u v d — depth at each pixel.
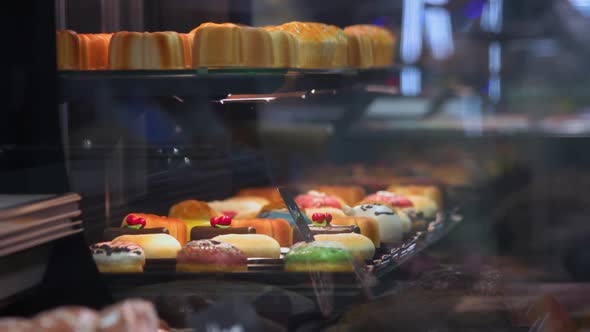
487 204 2.89
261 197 2.04
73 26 1.60
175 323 1.39
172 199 1.84
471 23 3.50
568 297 1.94
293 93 1.69
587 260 2.52
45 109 1.52
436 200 2.53
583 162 3.18
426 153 3.11
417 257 1.86
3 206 1.26
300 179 2.38
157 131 1.83
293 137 2.45
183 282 1.48
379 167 2.85
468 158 3.12
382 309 1.47
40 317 0.96
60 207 1.36
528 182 3.09
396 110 3.30
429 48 3.46
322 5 2.53
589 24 3.41
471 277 1.70
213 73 1.53
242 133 2.07
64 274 1.37
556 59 3.43
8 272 1.27
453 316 1.48
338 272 1.50
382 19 3.21
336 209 1.96
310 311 1.43
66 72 1.51
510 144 3.22
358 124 3.00
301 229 1.70
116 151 1.71
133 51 1.52
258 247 1.62
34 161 1.49
